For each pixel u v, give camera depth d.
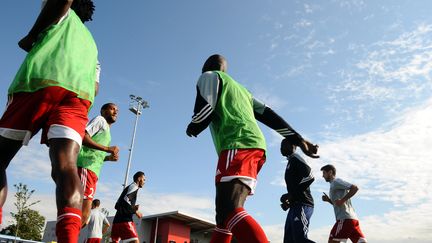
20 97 2.02
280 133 3.06
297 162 5.94
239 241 2.22
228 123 2.61
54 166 1.86
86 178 5.32
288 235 5.84
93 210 9.90
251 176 2.45
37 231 29.95
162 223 41.84
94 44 2.49
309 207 5.83
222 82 2.73
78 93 2.13
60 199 1.75
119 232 8.02
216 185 2.47
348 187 7.81
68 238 1.66
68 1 2.16
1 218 2.01
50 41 2.18
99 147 3.83
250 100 2.91
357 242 7.81
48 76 2.05
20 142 2.04
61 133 1.94
